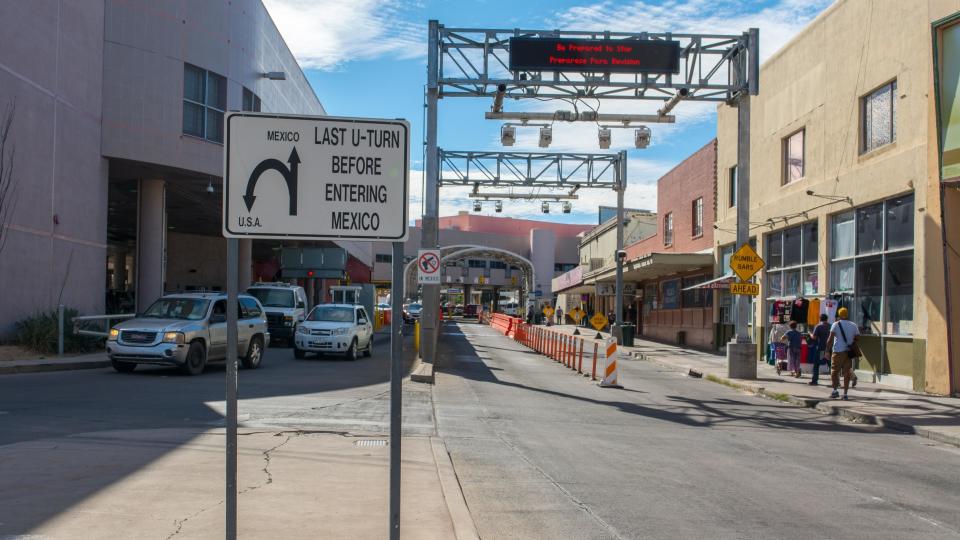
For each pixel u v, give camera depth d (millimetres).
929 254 16688
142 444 8742
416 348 28828
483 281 92812
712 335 32531
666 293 41375
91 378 15820
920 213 17109
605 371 18562
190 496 6457
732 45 20438
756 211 27250
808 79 23250
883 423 13250
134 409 11734
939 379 16484
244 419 11094
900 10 18172
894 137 18734
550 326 57344
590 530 6305
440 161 35594
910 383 17750
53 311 20734
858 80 20219
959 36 15852
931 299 16641
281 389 15133
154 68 25438
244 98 30812
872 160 19422
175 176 27578
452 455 9328
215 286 47969
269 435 9641
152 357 16250
